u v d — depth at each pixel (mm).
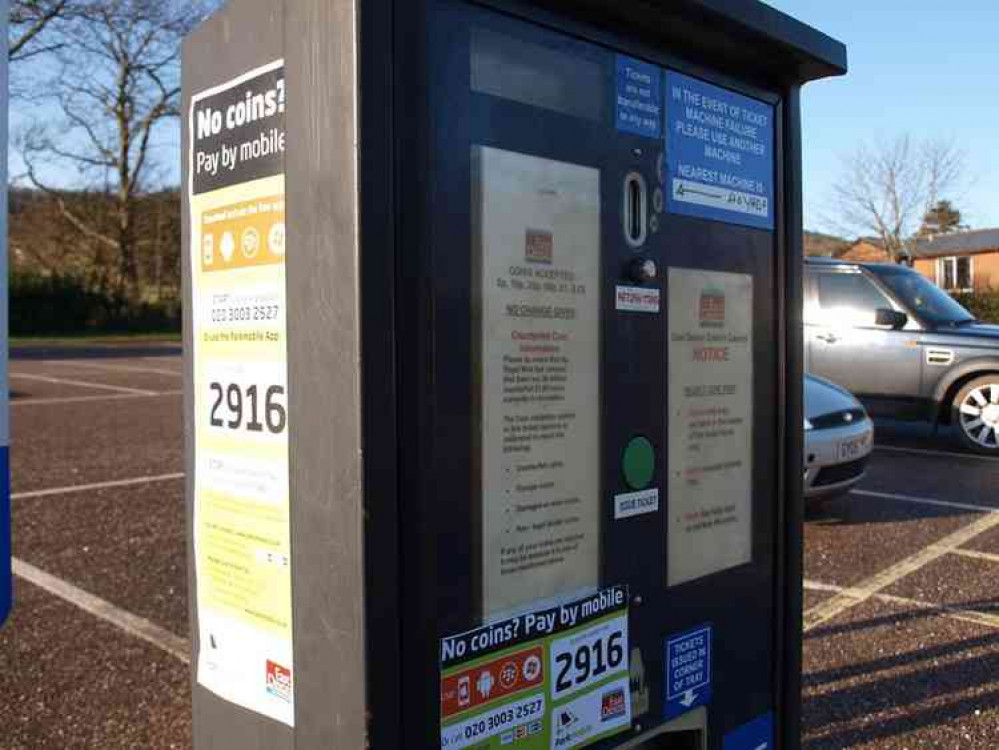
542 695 1785
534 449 1742
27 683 3625
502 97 1666
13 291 36188
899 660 3861
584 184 1821
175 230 38125
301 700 1614
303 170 1529
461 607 1630
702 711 2160
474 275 1622
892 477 7930
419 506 1544
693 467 2102
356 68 1433
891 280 9781
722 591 2195
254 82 1649
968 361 9102
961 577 5000
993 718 3342
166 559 5262
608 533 1900
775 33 2035
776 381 2332
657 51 1976
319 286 1515
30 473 7855
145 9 31359
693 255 2076
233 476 1745
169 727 3283
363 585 1477
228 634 1791
